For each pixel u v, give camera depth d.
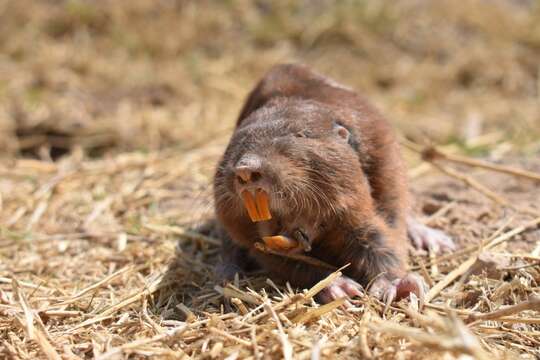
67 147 15.54
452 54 20.17
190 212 11.12
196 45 20.23
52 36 20.28
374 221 8.19
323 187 7.73
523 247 9.18
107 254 9.88
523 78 19.47
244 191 7.50
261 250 8.24
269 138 7.72
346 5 21.22
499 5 21.80
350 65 19.81
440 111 18.30
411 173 12.54
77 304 8.34
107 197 11.96
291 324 7.04
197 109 17.41
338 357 6.48
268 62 19.67
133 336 7.24
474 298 7.96
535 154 13.65
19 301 7.75
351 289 7.87
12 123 15.88
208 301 8.15
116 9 20.66
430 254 9.10
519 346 6.94
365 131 8.66
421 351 6.30
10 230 10.93
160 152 14.32
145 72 18.81
